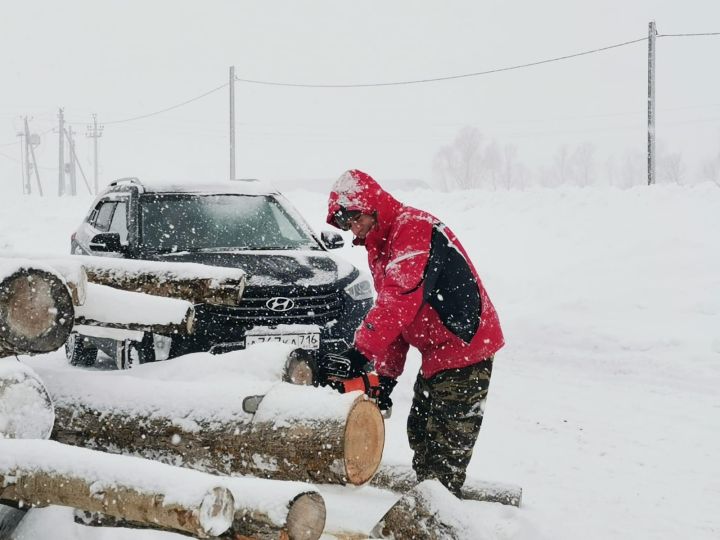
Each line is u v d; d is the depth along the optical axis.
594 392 7.61
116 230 7.50
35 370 3.63
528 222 18.06
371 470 3.21
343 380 3.95
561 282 12.20
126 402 3.44
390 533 3.40
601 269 12.37
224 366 3.65
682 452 5.86
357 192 4.01
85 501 2.53
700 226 16.12
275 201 7.75
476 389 4.14
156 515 2.39
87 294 3.73
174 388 3.42
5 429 2.96
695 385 7.70
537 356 9.09
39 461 2.64
